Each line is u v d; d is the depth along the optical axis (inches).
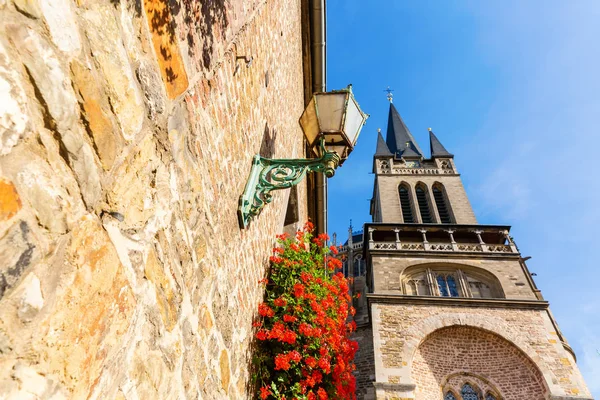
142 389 51.0
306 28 308.8
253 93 134.3
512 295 681.0
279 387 134.7
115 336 44.7
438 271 754.2
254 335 134.4
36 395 31.7
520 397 564.7
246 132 123.0
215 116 90.2
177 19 67.3
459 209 949.2
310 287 166.6
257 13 138.4
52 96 36.5
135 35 53.8
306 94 353.7
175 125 66.3
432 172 1090.7
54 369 34.1
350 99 134.0
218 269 91.3
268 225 179.8
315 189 411.5
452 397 587.8
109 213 45.2
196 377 72.5
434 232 858.1
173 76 65.4
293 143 275.4
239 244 115.2
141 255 52.6
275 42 187.6
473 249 797.9
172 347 61.7
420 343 613.6
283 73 218.7
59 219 36.1
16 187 31.4
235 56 106.6
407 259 768.9
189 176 73.0
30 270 32.1
